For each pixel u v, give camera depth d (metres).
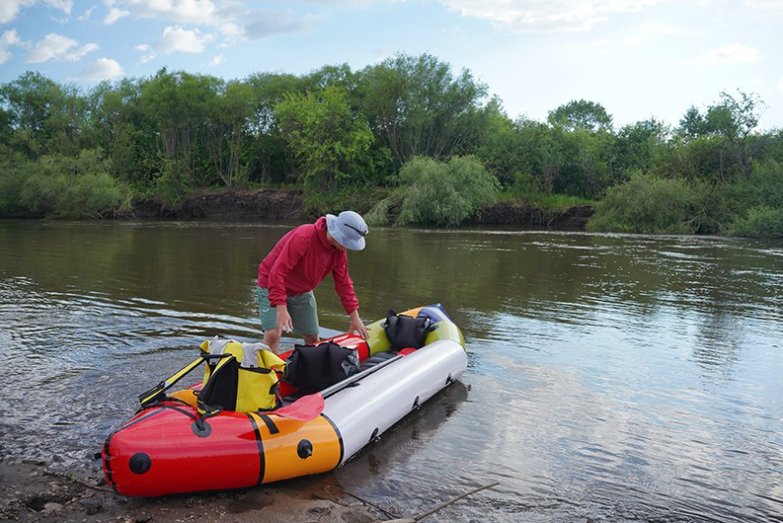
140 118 46.38
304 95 45.12
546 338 7.96
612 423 5.17
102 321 8.17
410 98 40.91
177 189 40.69
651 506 3.86
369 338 6.13
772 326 8.91
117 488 3.52
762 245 22.70
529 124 42.59
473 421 5.11
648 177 32.16
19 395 5.25
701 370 6.73
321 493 3.84
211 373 4.07
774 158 33.50
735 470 4.39
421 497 3.85
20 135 43.12
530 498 3.90
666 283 12.97
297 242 5.02
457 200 32.19
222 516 3.49
